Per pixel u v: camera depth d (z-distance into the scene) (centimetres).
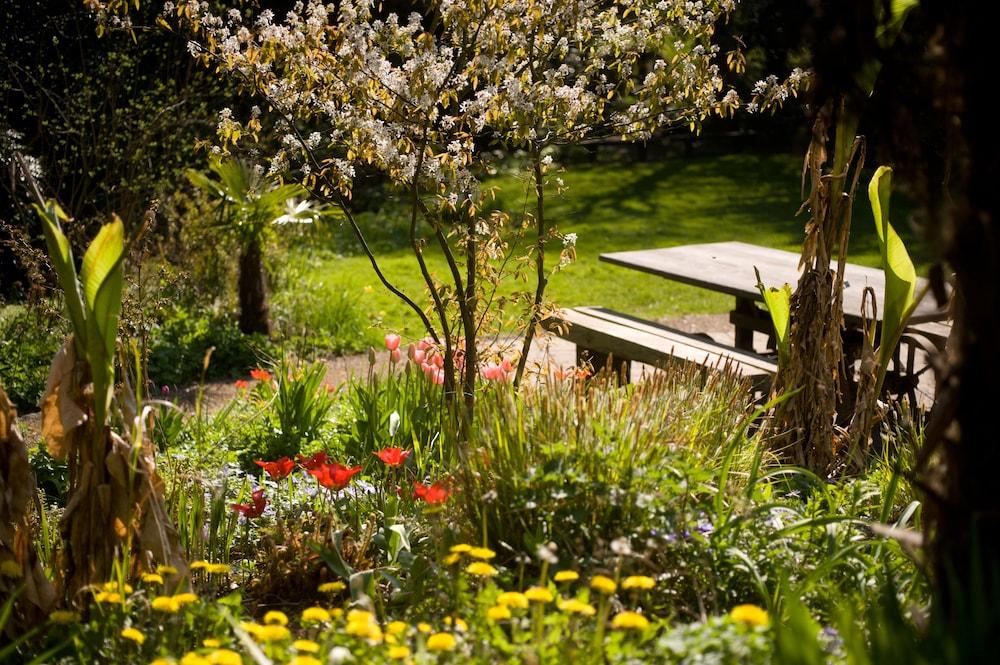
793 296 429
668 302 1055
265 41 459
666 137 1998
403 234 1383
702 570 286
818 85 235
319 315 923
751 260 749
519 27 466
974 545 188
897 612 210
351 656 222
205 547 354
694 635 214
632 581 243
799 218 1529
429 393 508
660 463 306
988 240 194
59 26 1002
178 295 852
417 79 437
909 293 381
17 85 1042
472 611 254
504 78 469
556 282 1134
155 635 256
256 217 853
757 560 293
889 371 582
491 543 310
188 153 1006
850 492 368
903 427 430
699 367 516
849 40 220
